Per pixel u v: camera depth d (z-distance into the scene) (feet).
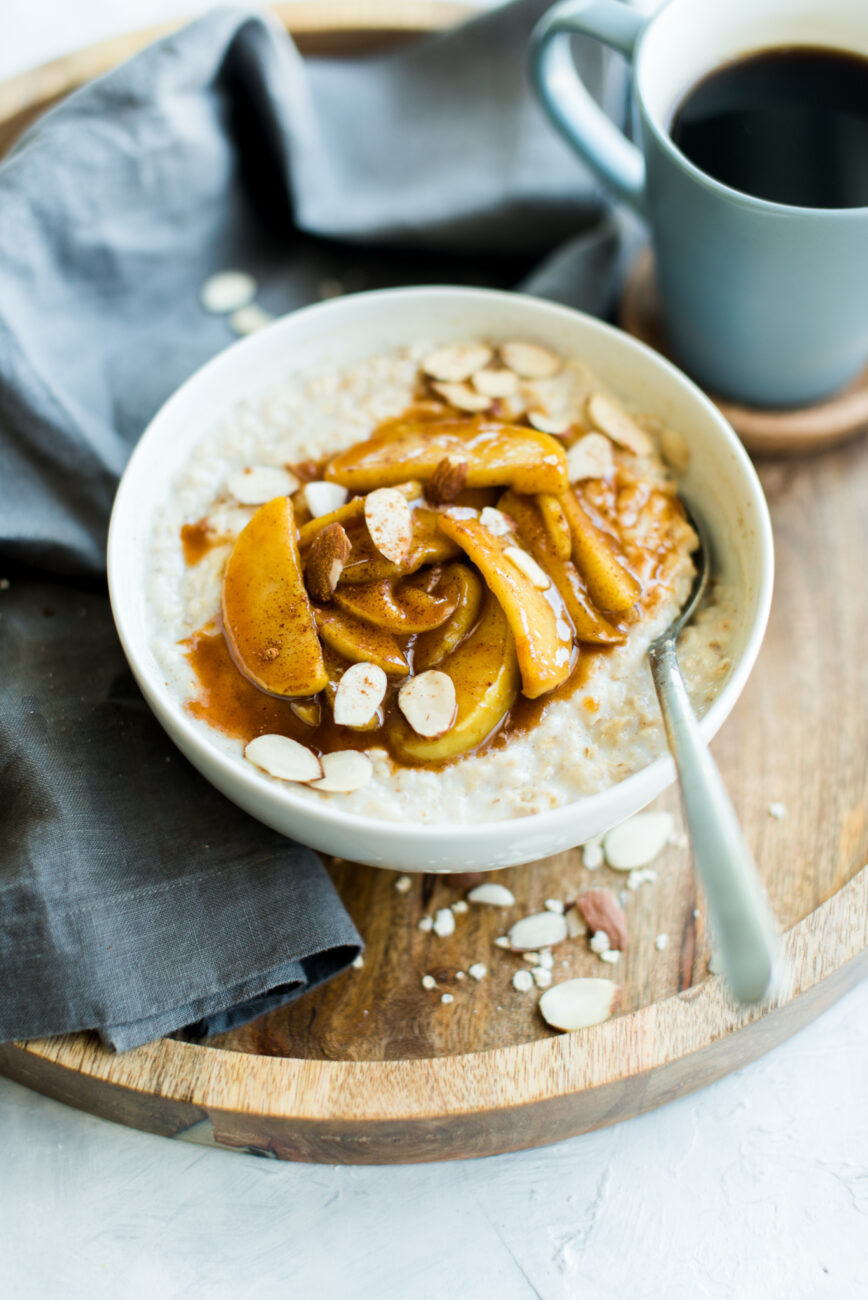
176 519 1.62
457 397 1.68
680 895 1.61
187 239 1.86
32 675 1.62
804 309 1.68
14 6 2.19
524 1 1.89
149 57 1.74
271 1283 1.50
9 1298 1.49
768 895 1.60
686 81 1.75
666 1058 1.48
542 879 1.61
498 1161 1.55
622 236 1.87
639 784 1.45
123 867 1.53
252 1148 1.53
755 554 1.58
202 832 1.56
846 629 1.73
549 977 1.56
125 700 1.62
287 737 1.51
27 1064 1.50
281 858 1.55
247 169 1.90
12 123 1.89
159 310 1.87
